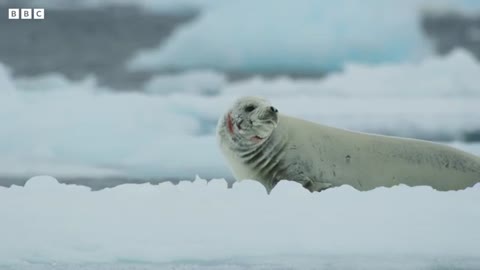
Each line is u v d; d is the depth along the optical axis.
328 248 27.80
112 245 27.66
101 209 30.44
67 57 85.31
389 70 81.12
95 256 27.03
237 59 85.75
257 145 38.59
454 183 39.75
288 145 38.94
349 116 70.56
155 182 52.66
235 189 32.44
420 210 30.97
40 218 29.56
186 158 59.91
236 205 30.88
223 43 86.50
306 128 39.62
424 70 80.88
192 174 55.56
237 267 26.30
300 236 28.48
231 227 29.02
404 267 26.47
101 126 66.12
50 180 33.78
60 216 29.73
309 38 86.31
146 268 26.22
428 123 69.25
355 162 39.16
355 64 83.06
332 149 39.25
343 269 26.25
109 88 78.69
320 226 29.25
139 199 31.55
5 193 32.31
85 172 56.62
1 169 57.31
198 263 26.72
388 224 29.61
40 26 88.56
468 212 30.81
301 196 31.97
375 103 73.81
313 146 39.16
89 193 32.31
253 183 32.84
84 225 29.05
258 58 85.56
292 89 78.31
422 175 39.47
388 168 39.31
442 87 77.19
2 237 28.11
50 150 61.75
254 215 30.00
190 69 84.25
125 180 53.88
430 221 29.95
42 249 27.44
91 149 62.34
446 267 26.50
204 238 28.17
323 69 84.94
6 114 67.19
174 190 32.53
